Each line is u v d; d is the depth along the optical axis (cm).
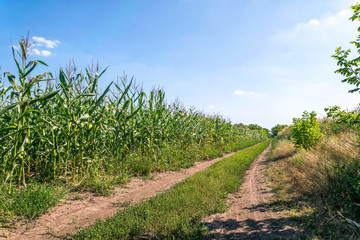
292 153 1350
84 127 738
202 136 1636
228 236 380
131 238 370
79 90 777
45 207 495
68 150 680
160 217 435
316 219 404
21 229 411
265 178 831
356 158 568
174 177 895
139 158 959
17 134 546
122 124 910
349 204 416
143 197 635
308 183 574
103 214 505
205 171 886
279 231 380
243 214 483
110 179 736
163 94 1132
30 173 708
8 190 521
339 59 476
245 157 1391
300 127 1246
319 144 1071
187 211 468
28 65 550
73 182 675
